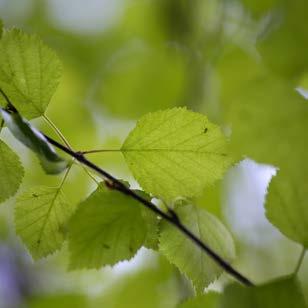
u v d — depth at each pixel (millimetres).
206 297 646
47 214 655
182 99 1144
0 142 648
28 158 1134
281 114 590
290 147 592
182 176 650
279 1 634
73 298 1151
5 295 1236
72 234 625
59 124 1298
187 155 648
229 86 1033
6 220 1267
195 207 655
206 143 646
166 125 645
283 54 627
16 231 655
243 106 593
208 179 648
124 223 626
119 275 1135
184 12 1195
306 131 589
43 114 648
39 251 657
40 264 1216
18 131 610
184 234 648
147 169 651
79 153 628
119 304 1129
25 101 647
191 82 1131
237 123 594
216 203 1096
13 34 646
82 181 1125
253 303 618
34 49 646
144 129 646
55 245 657
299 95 589
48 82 647
